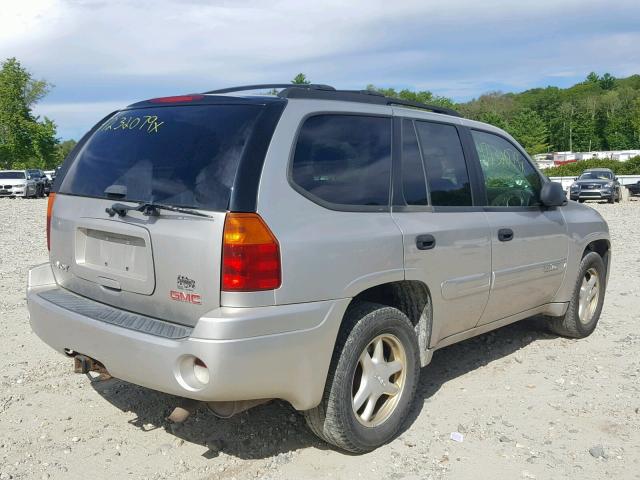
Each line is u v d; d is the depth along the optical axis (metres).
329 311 3.36
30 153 52.62
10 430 3.96
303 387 3.32
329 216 3.46
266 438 3.90
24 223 17.45
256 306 3.12
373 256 3.59
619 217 20.95
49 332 3.73
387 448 3.81
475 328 4.64
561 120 115.38
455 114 4.73
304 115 3.52
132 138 3.74
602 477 3.50
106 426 4.03
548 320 5.88
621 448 3.81
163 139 3.56
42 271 4.11
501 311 4.82
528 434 4.00
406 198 3.97
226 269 3.08
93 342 3.42
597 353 5.55
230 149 3.27
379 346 3.75
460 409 4.37
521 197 5.07
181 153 3.42
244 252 3.08
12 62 51.09
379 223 3.70
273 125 3.35
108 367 3.39
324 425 3.55
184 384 3.10
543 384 4.82
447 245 4.11
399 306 4.14
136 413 4.21
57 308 3.65
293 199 3.31
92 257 3.74
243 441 3.85
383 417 3.81
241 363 3.05
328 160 3.56
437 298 4.07
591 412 4.32
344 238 3.46
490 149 4.85
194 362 3.11
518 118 100.12
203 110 3.58
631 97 108.94
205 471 3.52
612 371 5.10
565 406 4.41
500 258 4.61
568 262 5.47
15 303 7.07
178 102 3.78
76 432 3.94
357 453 3.72
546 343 5.82
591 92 147.50
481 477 3.49
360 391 3.67
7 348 5.49
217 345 3.01
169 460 3.63
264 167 3.24
